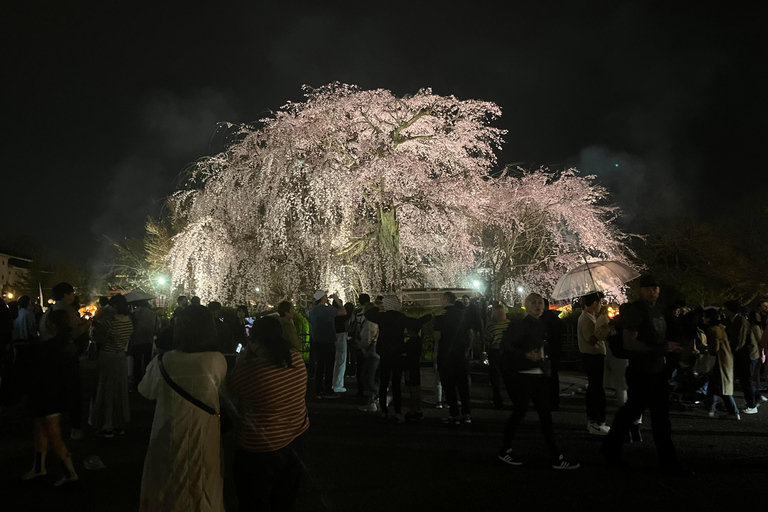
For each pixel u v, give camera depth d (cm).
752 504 547
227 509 552
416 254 2227
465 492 587
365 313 1015
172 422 398
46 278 6259
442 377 937
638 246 3459
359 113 2033
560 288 923
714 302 3062
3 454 748
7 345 1006
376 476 643
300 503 557
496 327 1074
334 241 1884
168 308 1875
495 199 2441
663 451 650
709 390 998
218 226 1923
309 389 1360
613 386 890
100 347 861
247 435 400
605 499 563
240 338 1391
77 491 591
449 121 2189
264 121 2000
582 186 2558
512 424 687
